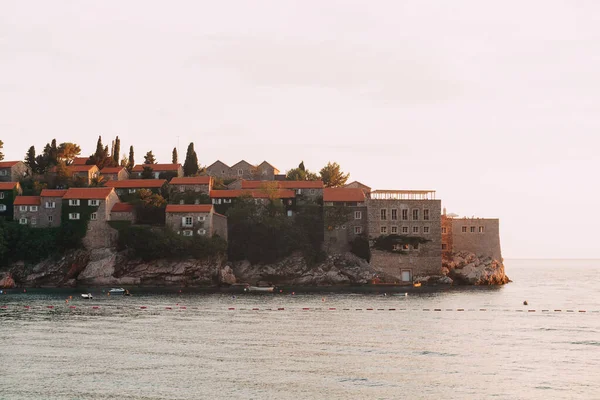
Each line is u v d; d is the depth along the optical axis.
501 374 92.69
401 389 85.69
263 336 118.50
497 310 156.38
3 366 95.75
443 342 114.25
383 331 124.50
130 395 83.00
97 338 115.50
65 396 82.56
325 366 96.81
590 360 100.94
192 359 100.50
